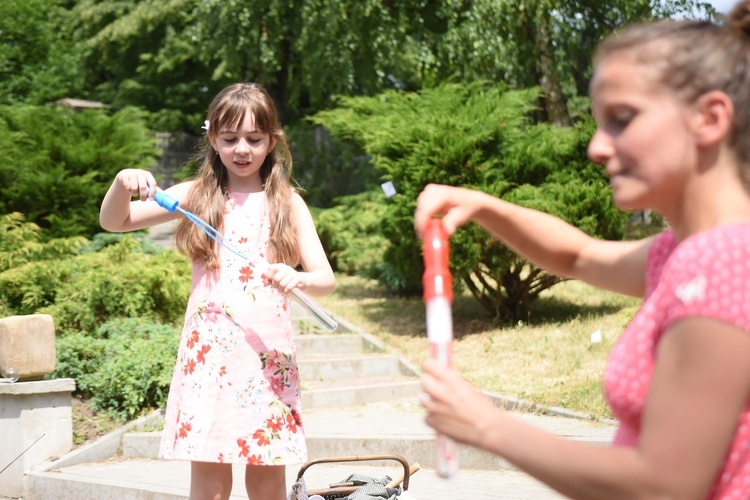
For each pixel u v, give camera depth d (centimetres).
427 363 118
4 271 836
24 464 527
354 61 1588
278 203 350
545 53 1354
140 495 476
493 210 156
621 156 120
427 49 1292
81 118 1221
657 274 142
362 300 1116
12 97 1783
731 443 110
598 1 1312
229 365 334
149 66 2105
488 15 1182
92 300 747
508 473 519
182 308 805
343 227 1373
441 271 127
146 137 1266
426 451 547
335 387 732
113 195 326
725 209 117
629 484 106
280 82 1986
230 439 329
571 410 603
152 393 629
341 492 387
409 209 879
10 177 1091
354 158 1817
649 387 112
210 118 346
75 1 2181
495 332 875
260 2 1448
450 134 864
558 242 161
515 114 900
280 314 342
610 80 120
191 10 1936
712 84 115
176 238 356
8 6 1809
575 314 920
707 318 106
